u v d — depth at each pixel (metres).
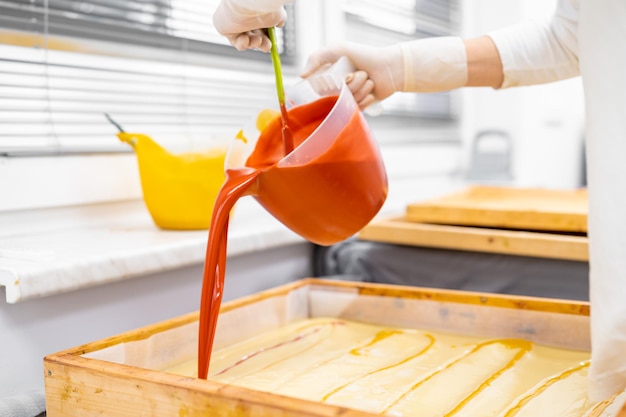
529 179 2.87
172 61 1.48
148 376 0.60
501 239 1.27
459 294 0.97
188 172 1.17
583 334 0.89
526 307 0.93
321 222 0.78
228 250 1.16
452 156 2.62
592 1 0.71
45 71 1.22
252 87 1.67
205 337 0.74
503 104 2.77
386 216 1.66
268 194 0.77
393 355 0.90
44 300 0.94
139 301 1.07
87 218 1.29
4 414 0.78
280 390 0.78
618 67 0.69
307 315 1.11
